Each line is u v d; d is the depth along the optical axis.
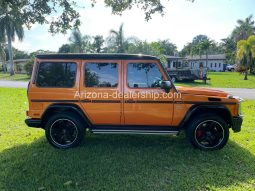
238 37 75.44
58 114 6.38
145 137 7.25
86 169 5.25
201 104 6.17
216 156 5.95
